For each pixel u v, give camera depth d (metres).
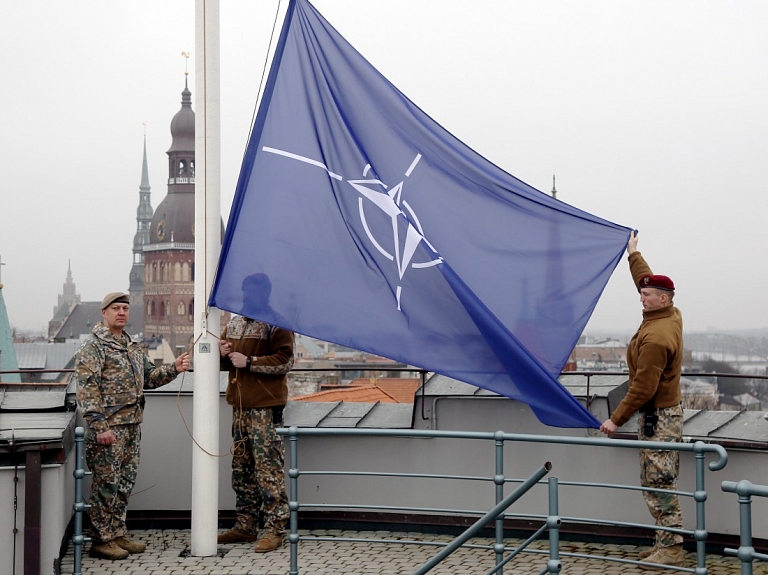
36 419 7.71
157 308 154.25
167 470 8.52
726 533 7.40
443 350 7.13
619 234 7.79
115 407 7.33
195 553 7.53
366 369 8.94
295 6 7.66
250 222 7.32
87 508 6.75
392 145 7.77
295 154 7.44
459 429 8.23
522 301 7.71
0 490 6.43
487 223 7.81
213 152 7.62
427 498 8.27
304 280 7.26
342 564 7.34
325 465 8.42
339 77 7.70
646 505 7.72
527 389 7.04
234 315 7.89
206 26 7.59
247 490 7.89
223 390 8.30
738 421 7.78
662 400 6.91
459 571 7.19
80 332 169.38
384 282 7.25
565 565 7.28
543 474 5.49
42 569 6.52
